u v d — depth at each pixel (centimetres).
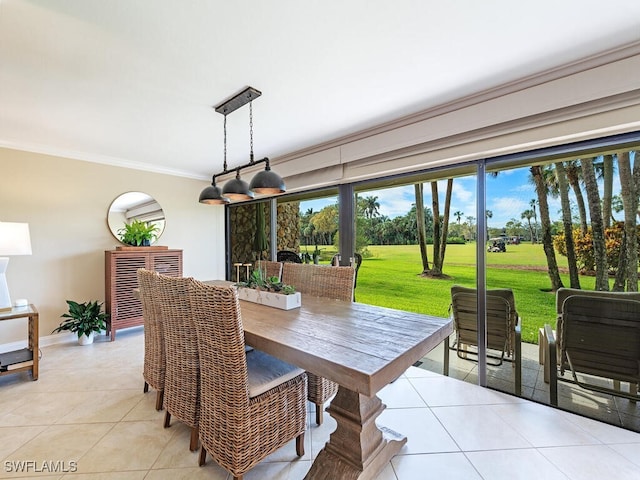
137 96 218
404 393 231
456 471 152
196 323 149
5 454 161
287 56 174
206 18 143
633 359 186
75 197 355
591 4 136
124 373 260
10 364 244
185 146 334
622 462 156
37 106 232
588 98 177
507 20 146
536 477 147
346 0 134
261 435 144
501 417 198
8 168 313
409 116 258
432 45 166
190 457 162
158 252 382
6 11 135
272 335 144
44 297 334
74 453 163
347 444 147
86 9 135
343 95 221
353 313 187
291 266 281
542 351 218
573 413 203
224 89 210
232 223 500
